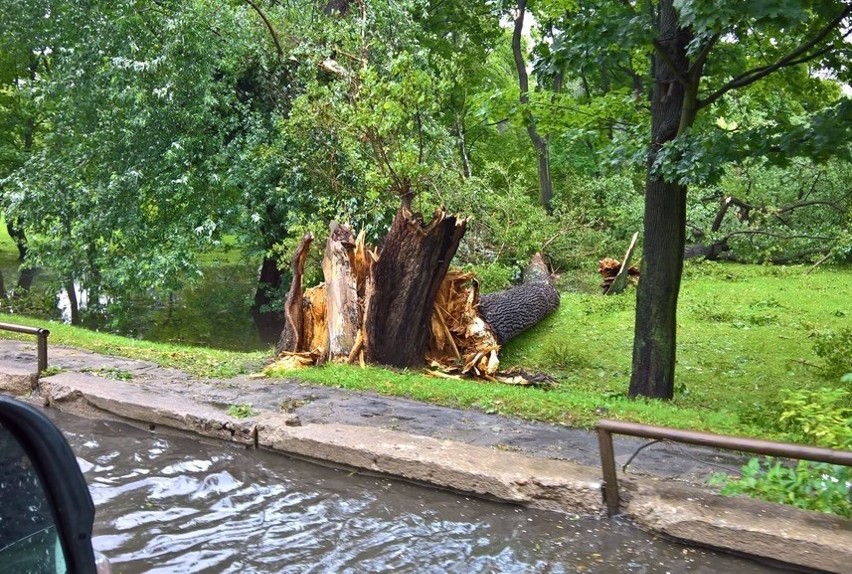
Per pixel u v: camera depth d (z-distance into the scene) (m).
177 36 13.97
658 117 8.42
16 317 13.81
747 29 8.10
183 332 16.30
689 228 21.08
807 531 4.15
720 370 10.75
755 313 14.16
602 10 7.75
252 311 18.30
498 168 17.23
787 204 20.20
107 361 9.16
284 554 4.39
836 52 8.00
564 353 12.07
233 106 15.52
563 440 6.07
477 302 11.20
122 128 14.48
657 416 6.72
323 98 13.23
